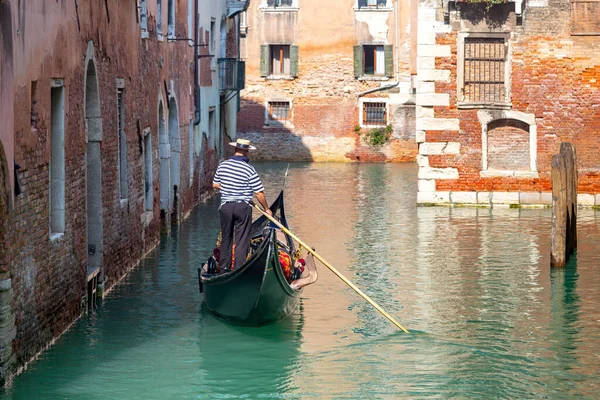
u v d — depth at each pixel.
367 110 38.50
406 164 37.19
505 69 24.27
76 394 9.90
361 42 38.12
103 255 14.15
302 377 10.67
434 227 21.27
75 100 12.36
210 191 28.19
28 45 10.23
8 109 9.50
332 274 16.22
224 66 30.09
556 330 12.62
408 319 13.16
